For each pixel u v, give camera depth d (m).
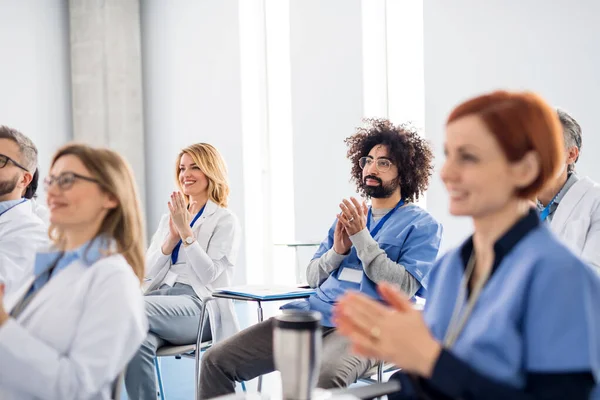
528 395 1.02
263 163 5.95
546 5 3.60
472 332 1.11
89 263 1.46
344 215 2.37
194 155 3.32
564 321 1.01
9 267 2.32
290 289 2.63
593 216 2.33
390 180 2.53
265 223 5.96
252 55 6.00
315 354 1.20
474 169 1.13
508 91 1.17
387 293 1.10
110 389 1.50
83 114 6.72
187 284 3.10
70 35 6.74
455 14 4.11
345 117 5.01
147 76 6.96
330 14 5.11
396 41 4.80
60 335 1.38
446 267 1.30
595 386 1.04
